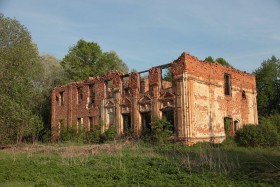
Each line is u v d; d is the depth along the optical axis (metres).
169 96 27.84
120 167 15.53
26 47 37.72
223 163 15.30
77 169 15.61
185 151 21.31
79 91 38.69
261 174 13.27
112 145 24.44
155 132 27.27
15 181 13.47
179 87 27.05
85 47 53.12
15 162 18.47
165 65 28.64
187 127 26.23
